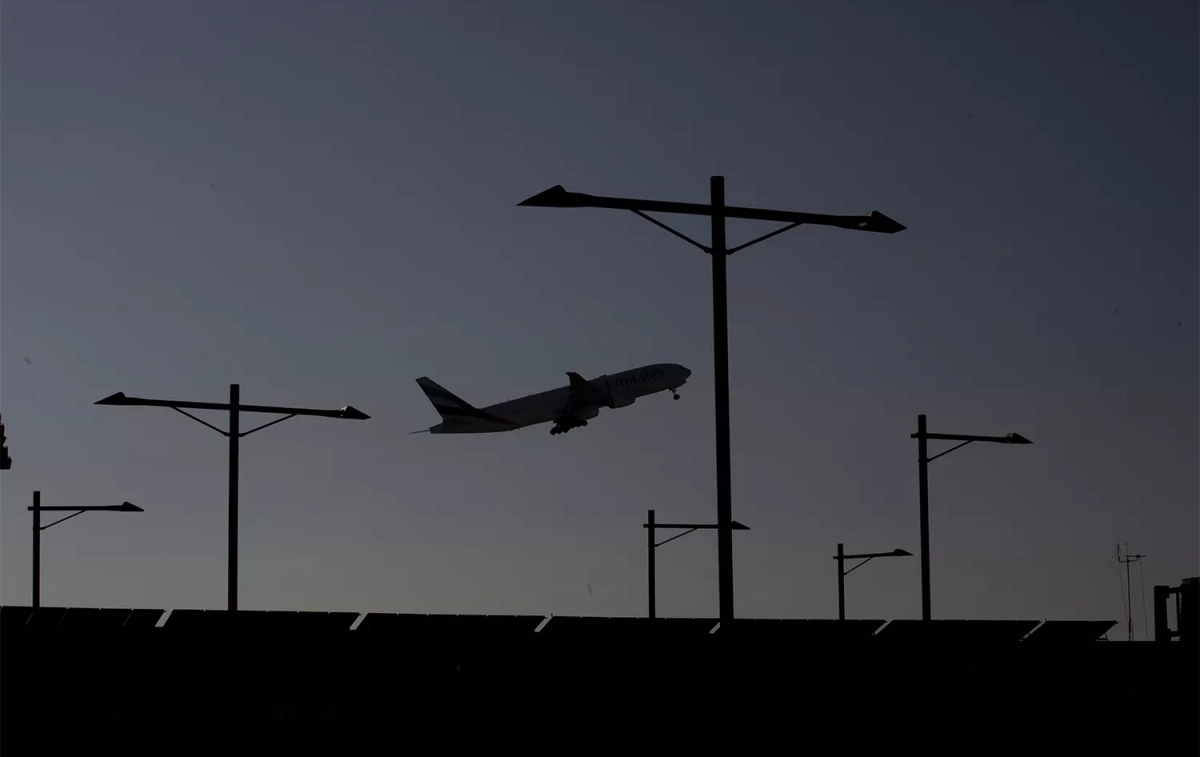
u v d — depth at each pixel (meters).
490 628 98.12
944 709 102.06
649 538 166.00
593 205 69.69
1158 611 97.88
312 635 93.62
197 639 92.88
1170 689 96.19
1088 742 105.19
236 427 111.62
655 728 93.94
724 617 68.75
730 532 69.12
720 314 70.25
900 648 101.81
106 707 91.06
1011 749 103.69
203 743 91.75
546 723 93.56
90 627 91.62
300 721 92.62
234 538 110.56
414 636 94.12
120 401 108.12
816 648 98.38
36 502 151.75
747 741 94.94
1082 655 108.12
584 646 94.81
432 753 92.50
